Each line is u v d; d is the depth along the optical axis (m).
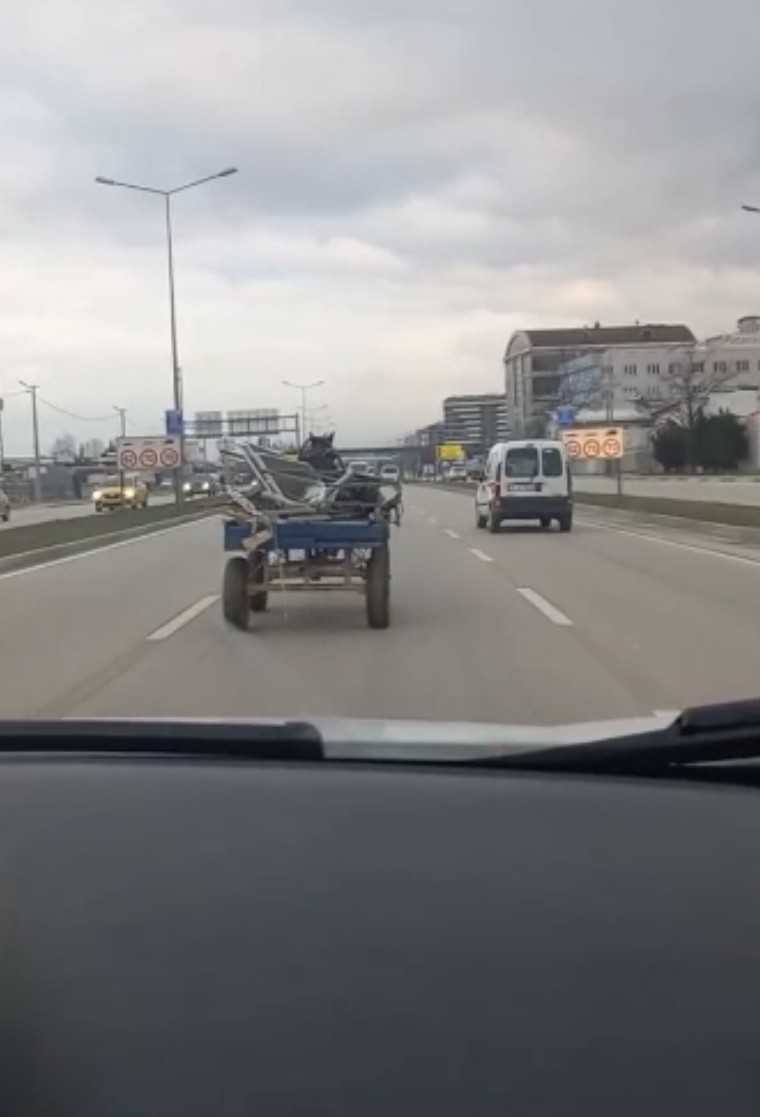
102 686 11.09
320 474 15.45
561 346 152.62
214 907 2.96
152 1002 2.53
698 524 33.12
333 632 14.45
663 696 10.25
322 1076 2.26
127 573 23.72
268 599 16.97
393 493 15.14
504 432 163.25
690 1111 2.16
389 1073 2.27
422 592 18.67
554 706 9.86
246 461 15.16
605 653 12.57
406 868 3.18
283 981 2.61
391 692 10.52
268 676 11.44
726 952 2.74
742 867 3.19
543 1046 2.35
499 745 4.02
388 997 2.54
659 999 2.53
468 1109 2.16
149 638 14.27
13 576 23.36
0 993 2.58
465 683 10.92
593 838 3.38
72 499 111.81
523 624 14.92
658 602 17.09
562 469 34.28
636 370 142.88
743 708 3.88
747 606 16.53
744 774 3.88
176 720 4.34
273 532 14.43
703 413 107.75
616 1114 2.15
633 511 40.69
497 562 24.09
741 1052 2.34
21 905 2.99
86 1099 2.21
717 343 135.50
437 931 2.83
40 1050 2.37
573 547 28.16
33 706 10.21
